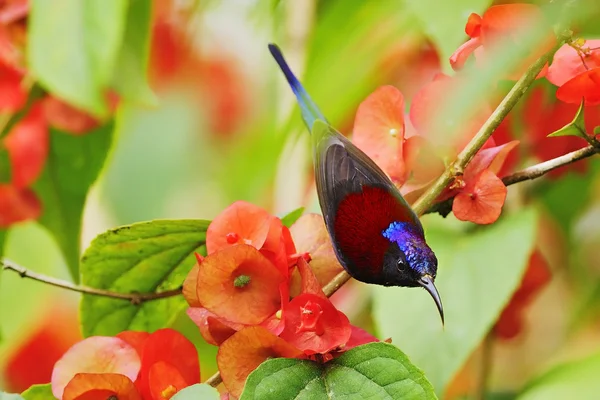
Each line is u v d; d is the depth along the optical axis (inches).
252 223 42.5
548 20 40.6
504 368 48.5
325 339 41.6
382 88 44.2
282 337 41.7
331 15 47.1
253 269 42.1
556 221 48.0
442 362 44.6
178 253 44.0
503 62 40.3
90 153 46.9
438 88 42.9
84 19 42.5
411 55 47.3
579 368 44.3
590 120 43.5
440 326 44.8
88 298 44.4
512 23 41.9
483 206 43.1
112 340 42.5
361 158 44.9
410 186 44.6
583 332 48.6
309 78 47.3
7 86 46.1
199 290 42.0
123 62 44.4
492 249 45.0
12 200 46.6
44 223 46.7
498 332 47.5
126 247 43.8
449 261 45.1
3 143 46.5
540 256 47.4
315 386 41.3
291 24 47.6
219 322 42.3
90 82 42.4
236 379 41.6
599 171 47.5
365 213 44.6
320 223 43.4
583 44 42.3
